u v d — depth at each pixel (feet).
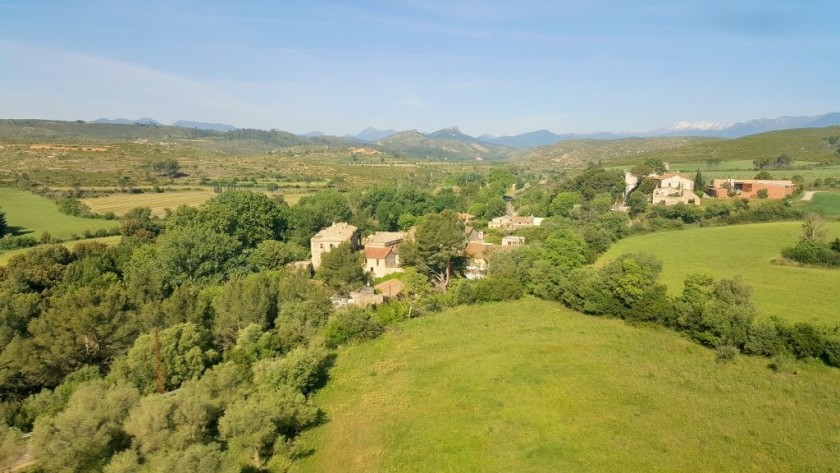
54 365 138.00
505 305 201.36
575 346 153.48
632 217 378.53
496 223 418.10
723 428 102.47
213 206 300.20
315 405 124.47
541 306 197.98
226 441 101.71
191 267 233.55
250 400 106.01
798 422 102.89
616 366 136.67
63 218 378.32
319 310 178.19
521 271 220.02
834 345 125.70
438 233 230.89
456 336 168.25
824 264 215.92
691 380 125.18
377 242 276.41
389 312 185.06
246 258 257.34
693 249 265.13
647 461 93.15
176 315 157.69
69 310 150.51
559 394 121.70
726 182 431.02
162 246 238.48
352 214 398.42
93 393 100.94
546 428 106.73
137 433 90.89
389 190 464.65
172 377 129.08
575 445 99.71
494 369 138.72
